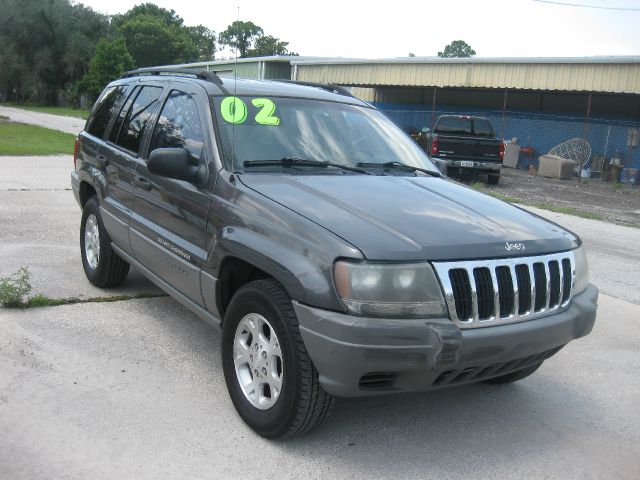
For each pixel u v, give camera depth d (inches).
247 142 169.5
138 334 197.6
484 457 142.9
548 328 138.7
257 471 131.0
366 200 149.3
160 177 181.2
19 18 2726.4
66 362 174.2
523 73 989.8
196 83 189.6
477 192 179.5
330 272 125.2
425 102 1320.1
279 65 1472.7
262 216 142.6
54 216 362.0
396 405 165.5
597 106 1053.8
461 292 129.3
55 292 230.1
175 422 147.5
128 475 126.3
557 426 160.1
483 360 130.5
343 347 121.9
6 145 753.6
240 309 146.2
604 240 430.9
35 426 141.1
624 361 207.6
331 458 137.6
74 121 1493.6
